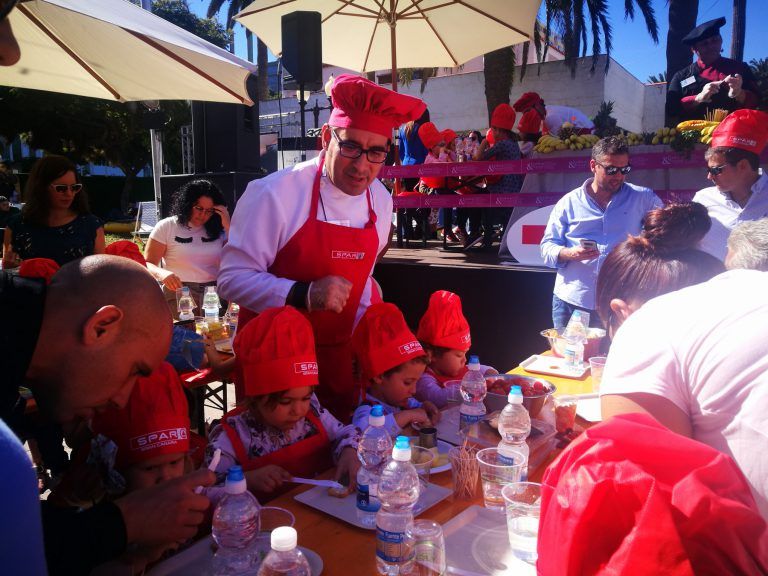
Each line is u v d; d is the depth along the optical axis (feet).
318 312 8.34
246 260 8.07
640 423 3.13
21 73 12.37
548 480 3.16
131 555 4.67
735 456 3.80
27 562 2.23
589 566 2.74
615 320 5.39
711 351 3.92
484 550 4.66
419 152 23.66
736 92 16.31
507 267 16.40
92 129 70.18
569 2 55.93
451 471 6.09
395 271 17.48
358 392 9.00
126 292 3.63
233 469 4.55
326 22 22.20
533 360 10.53
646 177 16.67
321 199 8.17
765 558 2.68
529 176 17.90
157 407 5.95
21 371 3.22
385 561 4.39
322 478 6.13
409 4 21.90
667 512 2.62
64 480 6.37
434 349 9.37
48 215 12.46
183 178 24.95
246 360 6.47
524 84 60.64
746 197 11.25
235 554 4.55
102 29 11.10
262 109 69.46
